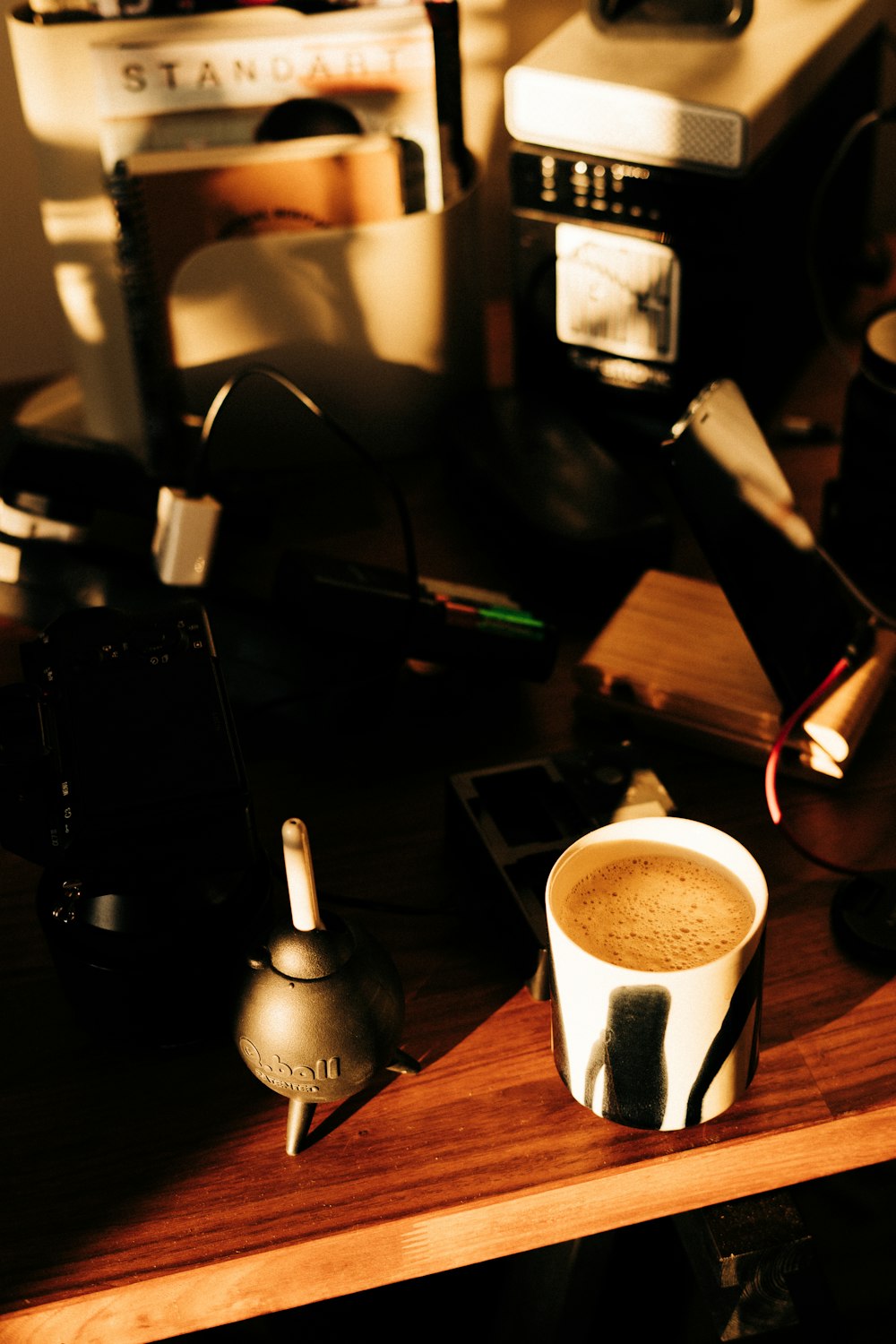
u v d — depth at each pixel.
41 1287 0.86
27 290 1.38
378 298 1.19
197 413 1.22
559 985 0.86
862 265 1.42
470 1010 0.94
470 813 0.98
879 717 1.07
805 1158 0.90
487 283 1.44
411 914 0.98
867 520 1.14
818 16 1.22
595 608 1.14
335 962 0.86
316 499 1.23
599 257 1.20
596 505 1.14
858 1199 1.29
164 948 0.89
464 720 1.08
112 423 1.24
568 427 1.20
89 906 0.89
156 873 0.87
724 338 1.19
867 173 1.39
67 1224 0.87
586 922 0.88
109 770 0.87
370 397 1.23
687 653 1.07
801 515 1.10
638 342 1.22
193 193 1.14
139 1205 0.88
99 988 0.90
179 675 0.90
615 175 1.17
